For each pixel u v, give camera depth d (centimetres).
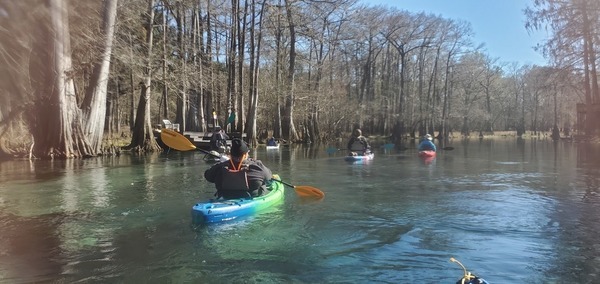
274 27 3309
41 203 780
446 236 568
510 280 418
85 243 534
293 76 3584
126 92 3100
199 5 2827
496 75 6719
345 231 590
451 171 1335
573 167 1448
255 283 411
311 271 441
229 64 3256
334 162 1664
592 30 2995
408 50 5191
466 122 6244
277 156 2030
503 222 642
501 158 1883
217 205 629
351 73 5619
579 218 666
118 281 416
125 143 2402
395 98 5634
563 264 460
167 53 2453
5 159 1620
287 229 596
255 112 3067
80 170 1312
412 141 4619
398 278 423
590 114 3319
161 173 1237
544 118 6956
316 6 3372
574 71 3378
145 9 2172
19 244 531
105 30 1645
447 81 5731
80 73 1744
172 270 444
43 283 411
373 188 972
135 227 608
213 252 499
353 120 4800
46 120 1647
